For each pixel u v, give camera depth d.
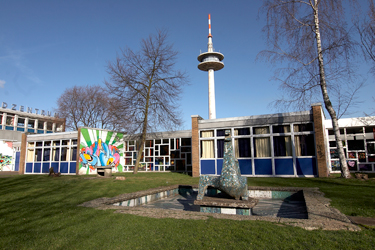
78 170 20.62
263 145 15.61
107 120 39.59
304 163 14.39
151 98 20.80
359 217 5.24
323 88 13.42
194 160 17.16
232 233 4.24
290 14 13.91
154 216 5.46
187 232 4.38
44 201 7.58
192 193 11.70
